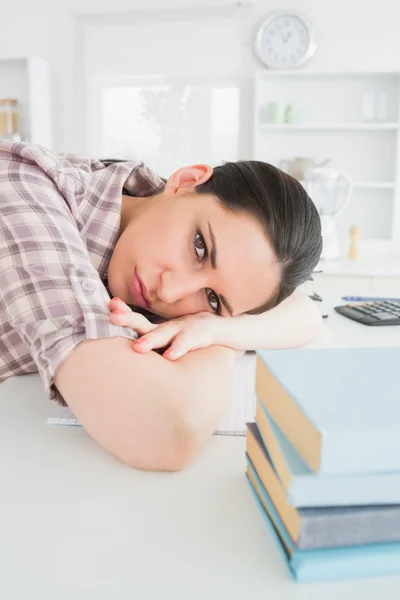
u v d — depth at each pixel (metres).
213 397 0.54
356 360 0.43
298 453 0.34
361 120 3.16
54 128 3.46
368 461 0.31
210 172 0.75
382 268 2.38
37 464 0.48
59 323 0.56
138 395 0.51
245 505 0.42
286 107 3.11
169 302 0.71
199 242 0.70
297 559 0.32
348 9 3.13
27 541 0.36
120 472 0.47
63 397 0.55
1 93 3.39
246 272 0.68
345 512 0.33
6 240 0.62
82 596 0.31
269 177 0.70
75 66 3.33
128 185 0.99
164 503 0.42
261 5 3.18
